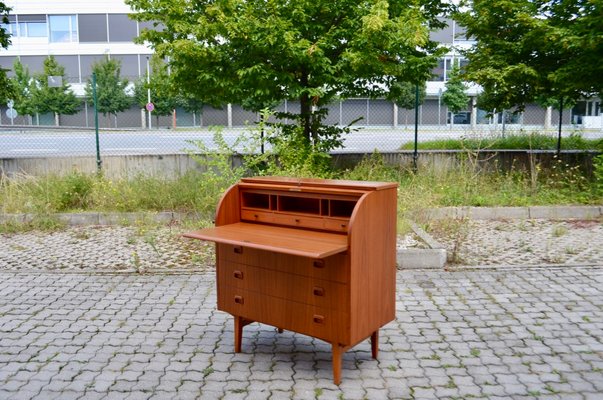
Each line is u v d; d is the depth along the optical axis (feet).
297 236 13.10
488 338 15.57
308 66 34.68
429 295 19.25
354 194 12.88
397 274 21.74
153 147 56.80
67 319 17.26
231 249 14.29
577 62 35.60
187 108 94.89
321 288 12.69
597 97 41.14
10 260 24.54
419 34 32.50
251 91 35.32
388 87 38.68
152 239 26.45
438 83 112.06
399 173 38.78
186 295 19.48
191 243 26.96
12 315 17.66
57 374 13.52
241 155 38.55
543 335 15.75
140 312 17.85
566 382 12.95
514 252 24.94
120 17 127.65
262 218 14.60
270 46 32.96
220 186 31.37
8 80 43.37
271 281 13.57
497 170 39.63
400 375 13.33
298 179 14.73
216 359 14.30
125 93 99.71
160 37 36.32
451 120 92.68
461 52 41.39
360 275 12.55
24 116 65.77
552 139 47.09
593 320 16.87
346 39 35.19
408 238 25.34
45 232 30.25
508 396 12.30
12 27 127.34
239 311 14.33
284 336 15.87
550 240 26.96
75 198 34.19
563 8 37.93
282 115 38.58
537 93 40.60
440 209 31.68
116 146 58.18
